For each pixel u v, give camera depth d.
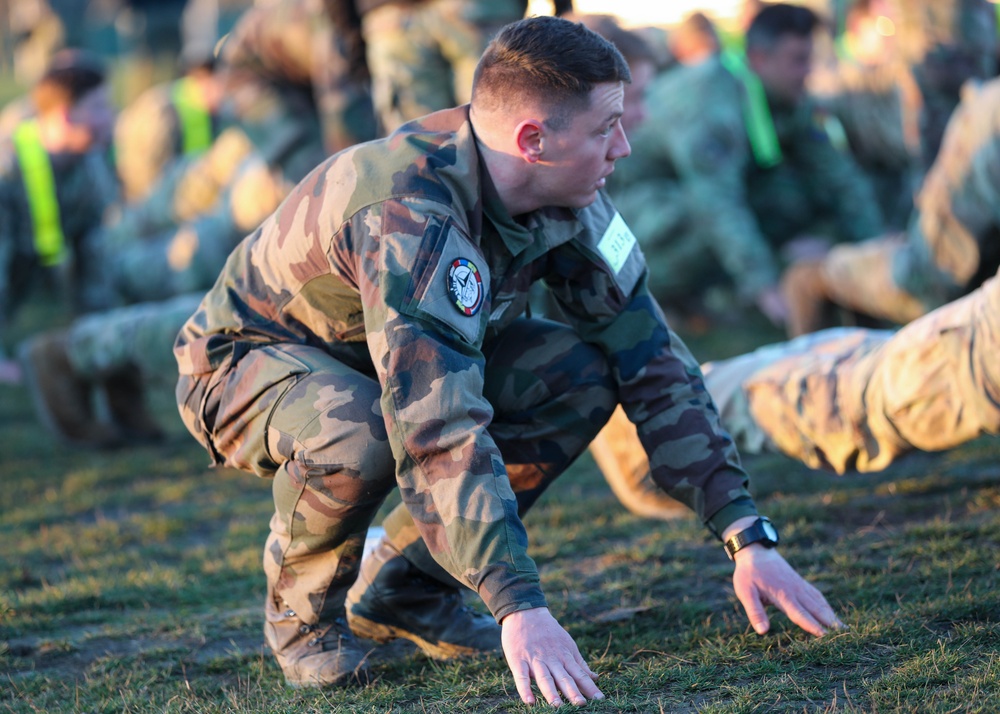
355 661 5.07
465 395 4.30
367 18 9.76
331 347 5.02
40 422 13.12
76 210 15.07
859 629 4.94
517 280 4.96
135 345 10.97
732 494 5.08
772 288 12.88
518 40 4.52
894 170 16.17
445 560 4.31
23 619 6.34
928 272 9.61
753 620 4.97
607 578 6.38
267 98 13.19
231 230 14.62
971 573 5.64
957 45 11.36
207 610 6.52
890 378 6.01
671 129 13.13
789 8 12.83
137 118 21.16
